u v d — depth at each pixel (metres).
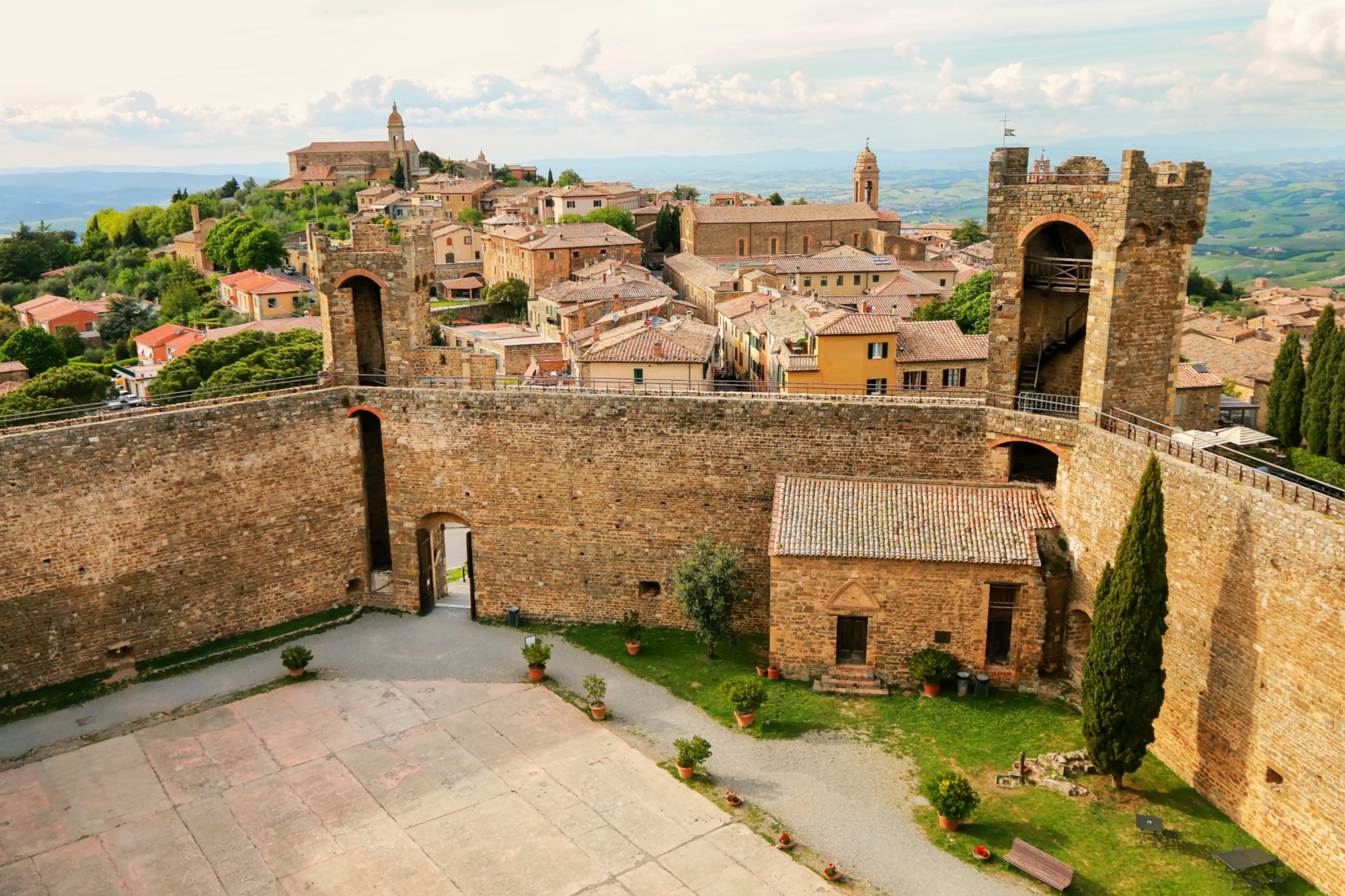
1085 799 35.69
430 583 55.62
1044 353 49.97
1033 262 47.25
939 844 33.97
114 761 40.34
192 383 95.38
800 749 39.91
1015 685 43.53
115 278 197.88
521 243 161.88
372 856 34.41
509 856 34.22
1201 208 43.16
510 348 103.38
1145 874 31.67
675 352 76.94
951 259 184.62
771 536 44.00
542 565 52.47
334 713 43.97
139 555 47.03
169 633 48.53
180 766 40.03
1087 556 41.88
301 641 51.06
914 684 43.97
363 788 38.34
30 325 150.12
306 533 52.44
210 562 49.28
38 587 44.44
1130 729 34.97
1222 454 43.72
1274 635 31.30
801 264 153.75
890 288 134.25
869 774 38.12
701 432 49.22
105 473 45.47
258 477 50.28
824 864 33.25
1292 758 30.75
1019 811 35.34
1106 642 34.94
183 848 35.03
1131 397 44.28
